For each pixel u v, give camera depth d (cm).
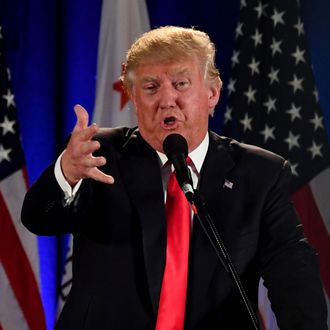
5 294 1237
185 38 595
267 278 612
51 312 1342
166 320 575
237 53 1368
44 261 1345
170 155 523
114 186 620
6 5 1330
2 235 1244
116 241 602
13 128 1271
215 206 618
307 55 1366
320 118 1355
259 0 1379
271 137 1345
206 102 610
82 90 1375
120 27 1350
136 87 600
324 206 1350
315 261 611
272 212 632
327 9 1425
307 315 564
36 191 573
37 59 1350
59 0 1376
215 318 585
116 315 584
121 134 671
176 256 588
